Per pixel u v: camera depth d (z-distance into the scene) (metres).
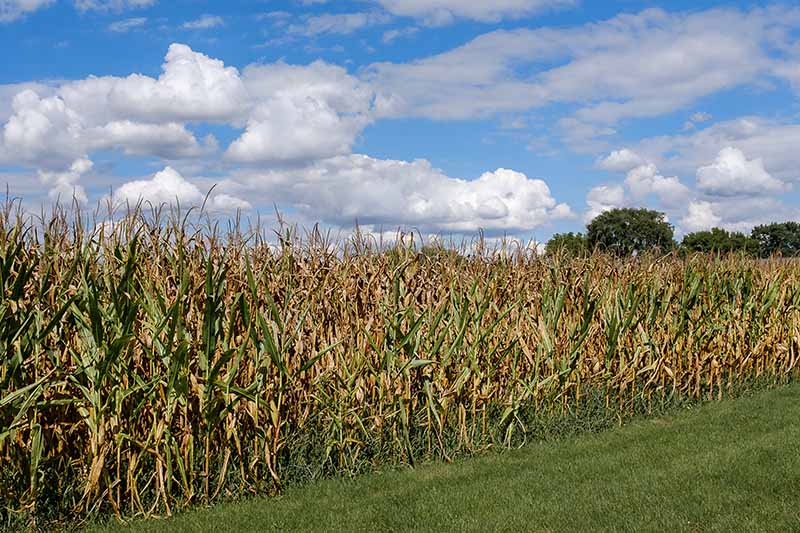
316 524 6.52
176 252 7.28
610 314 10.84
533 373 9.66
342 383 8.02
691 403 11.98
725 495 7.23
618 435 9.85
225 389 6.71
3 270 6.05
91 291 6.46
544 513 6.85
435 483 7.72
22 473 6.23
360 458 8.20
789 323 14.21
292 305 7.96
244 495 7.19
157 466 6.55
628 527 6.45
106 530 6.20
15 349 6.28
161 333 6.84
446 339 9.09
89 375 6.23
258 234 8.24
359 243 9.20
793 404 11.83
